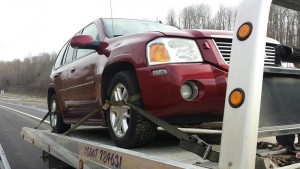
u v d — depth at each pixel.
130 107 3.20
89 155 3.14
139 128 3.13
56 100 5.64
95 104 4.05
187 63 3.02
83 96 4.39
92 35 4.66
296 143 2.79
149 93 3.08
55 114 5.62
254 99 1.81
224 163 1.88
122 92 3.49
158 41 3.12
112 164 2.72
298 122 2.49
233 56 1.93
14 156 8.08
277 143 2.76
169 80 2.95
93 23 4.77
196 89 2.96
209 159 2.20
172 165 2.10
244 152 1.79
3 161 6.66
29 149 9.05
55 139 4.16
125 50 3.42
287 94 2.50
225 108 1.92
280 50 2.93
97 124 4.05
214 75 2.99
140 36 3.38
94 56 4.16
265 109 2.30
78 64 4.63
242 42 1.90
